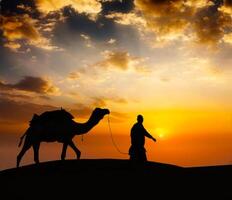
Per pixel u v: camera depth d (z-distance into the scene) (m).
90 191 14.78
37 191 14.91
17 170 16.94
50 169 16.64
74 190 14.87
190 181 15.80
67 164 17.11
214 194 14.72
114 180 15.52
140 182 15.45
